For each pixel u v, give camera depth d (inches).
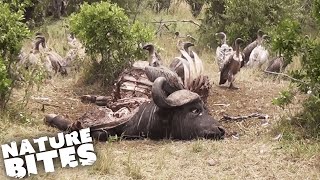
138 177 216.7
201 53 533.3
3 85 273.6
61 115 297.9
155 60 321.1
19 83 337.1
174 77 270.5
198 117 260.7
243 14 544.1
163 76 269.4
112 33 369.1
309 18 556.1
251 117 302.4
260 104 336.8
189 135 258.8
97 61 397.4
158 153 239.6
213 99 348.5
